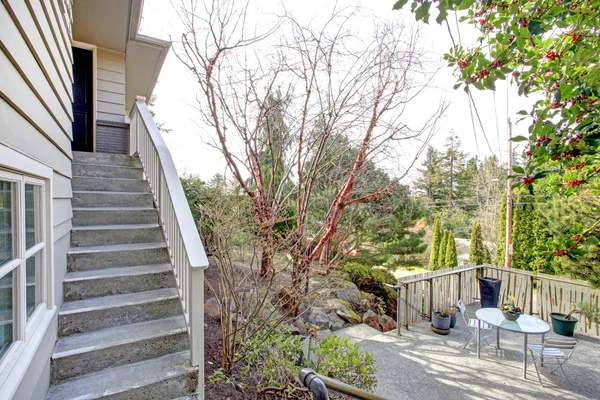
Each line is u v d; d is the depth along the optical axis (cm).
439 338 491
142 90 729
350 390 126
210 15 372
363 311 593
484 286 632
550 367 408
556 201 546
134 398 197
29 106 157
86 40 490
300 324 406
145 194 361
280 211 440
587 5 128
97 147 512
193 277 214
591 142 135
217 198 362
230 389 262
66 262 267
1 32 120
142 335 229
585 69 149
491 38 165
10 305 142
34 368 160
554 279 583
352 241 462
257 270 361
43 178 188
